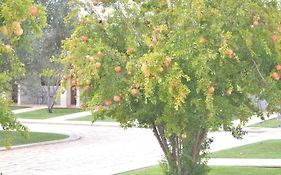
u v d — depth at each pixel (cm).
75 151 2289
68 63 916
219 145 2319
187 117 880
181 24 845
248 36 845
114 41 978
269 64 895
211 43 836
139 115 962
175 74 784
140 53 912
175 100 793
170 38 830
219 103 862
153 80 798
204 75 816
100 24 981
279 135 2803
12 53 697
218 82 875
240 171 1527
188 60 830
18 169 1741
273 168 1595
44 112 5097
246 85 888
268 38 868
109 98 898
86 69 869
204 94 842
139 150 2312
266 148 2144
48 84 4931
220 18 855
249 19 866
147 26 964
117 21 986
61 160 1975
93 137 3006
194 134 1048
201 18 848
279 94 876
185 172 1073
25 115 4766
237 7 862
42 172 1673
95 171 1661
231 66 876
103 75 891
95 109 973
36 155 2134
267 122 3747
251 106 967
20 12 608
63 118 4541
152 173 1538
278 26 868
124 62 892
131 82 868
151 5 958
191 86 859
